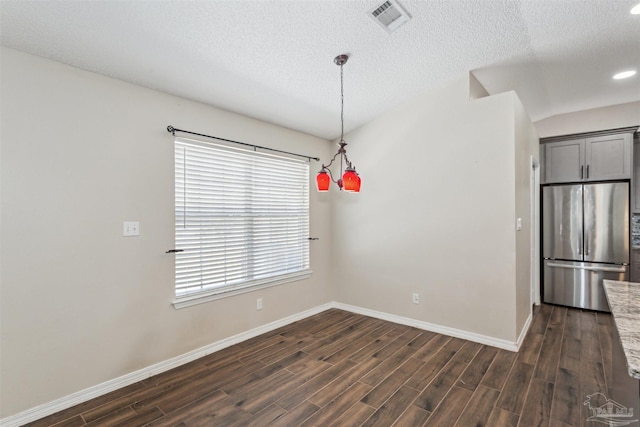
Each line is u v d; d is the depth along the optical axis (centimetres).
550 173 429
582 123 417
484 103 299
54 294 207
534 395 216
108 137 232
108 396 223
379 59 266
